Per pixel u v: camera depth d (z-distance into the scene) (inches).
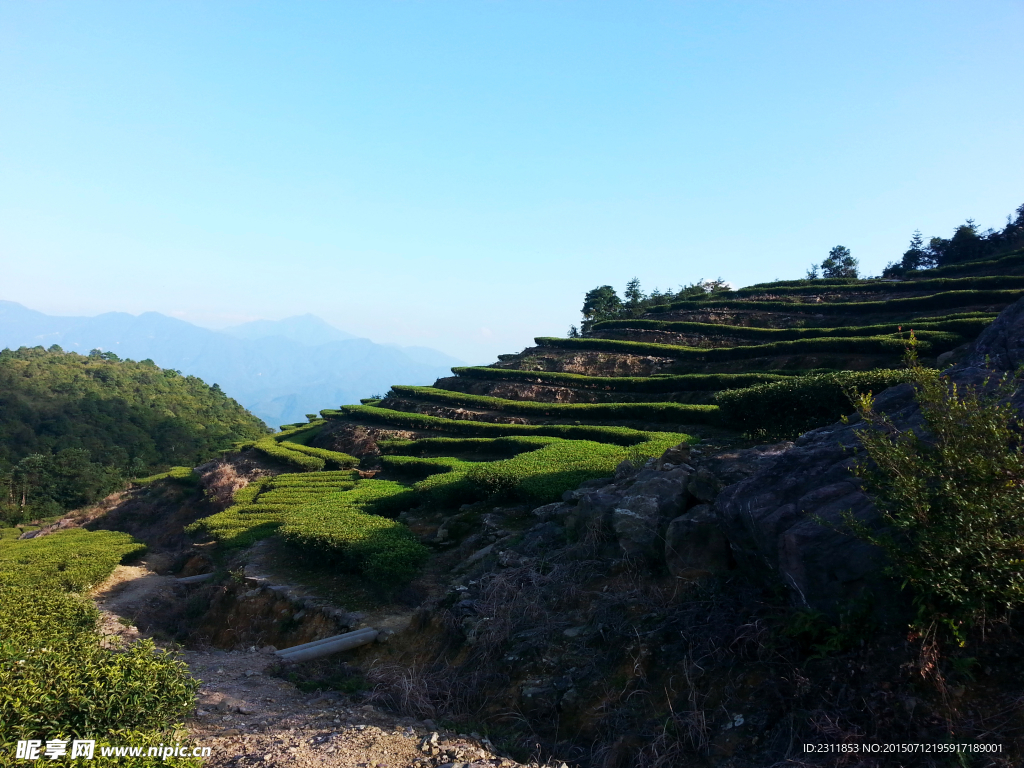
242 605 579.5
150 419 3668.8
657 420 1067.9
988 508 190.7
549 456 748.0
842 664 216.5
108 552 847.1
